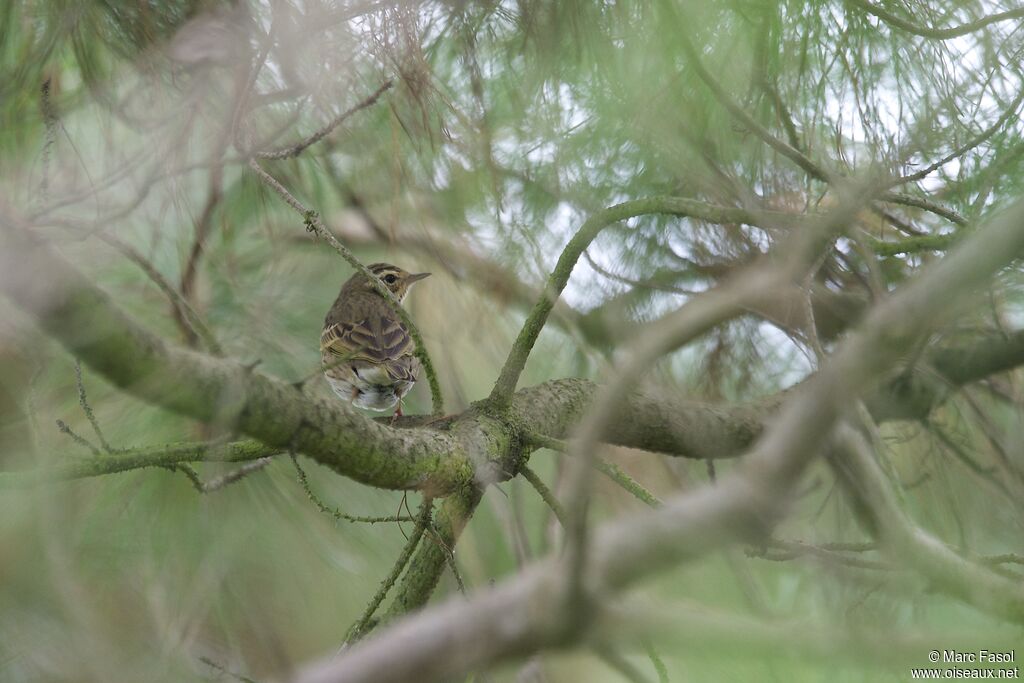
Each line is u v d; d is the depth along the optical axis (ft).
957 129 26.45
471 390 33.78
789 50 25.88
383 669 9.73
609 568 10.24
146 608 24.58
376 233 32.17
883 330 11.02
